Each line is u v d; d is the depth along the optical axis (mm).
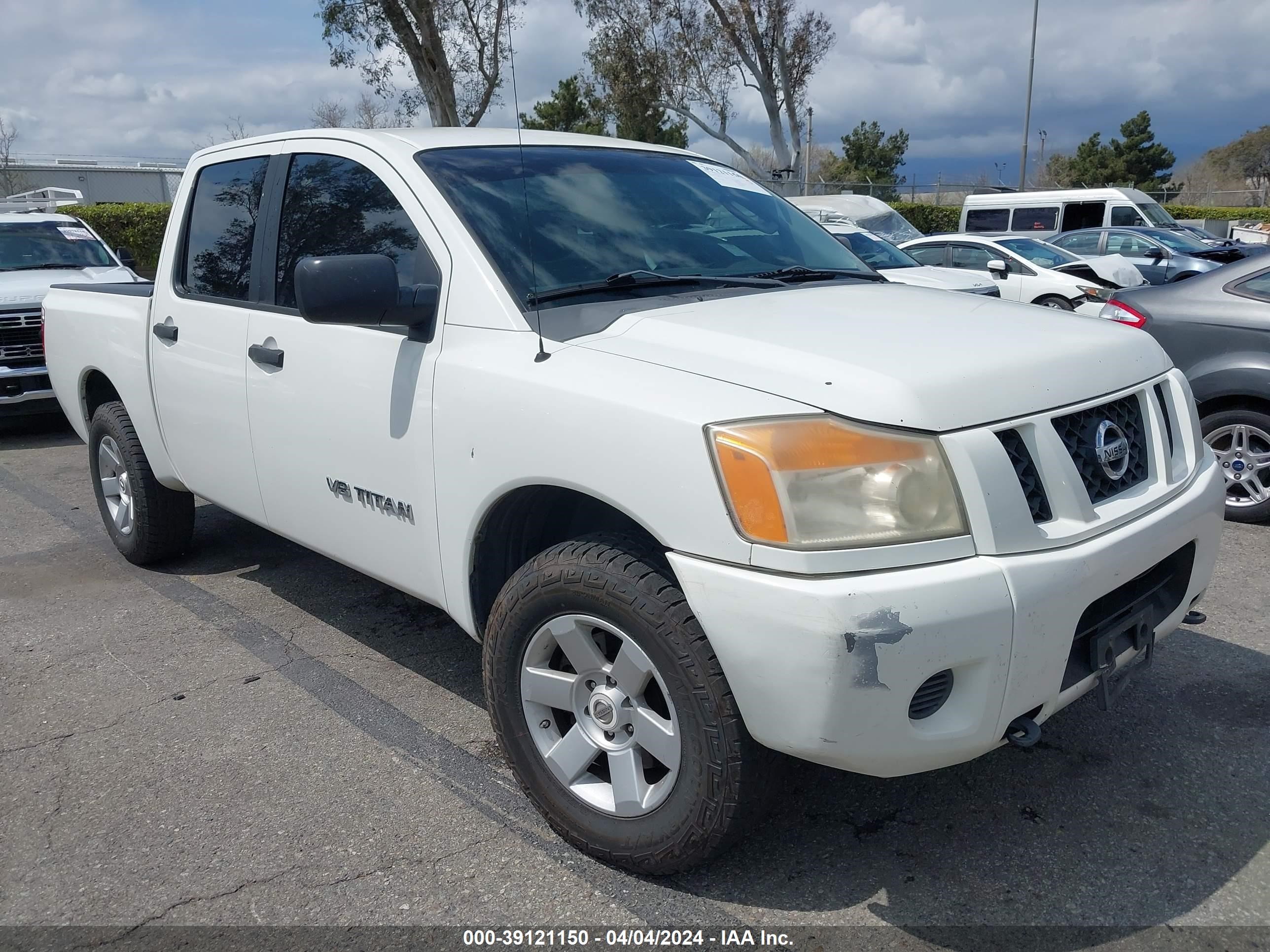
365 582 4742
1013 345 2457
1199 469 2758
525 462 2512
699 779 2273
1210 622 4055
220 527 5637
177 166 32375
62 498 6598
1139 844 2637
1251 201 40031
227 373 3682
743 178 3955
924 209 32188
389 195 3148
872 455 2094
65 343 5066
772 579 2064
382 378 2988
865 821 2758
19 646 4082
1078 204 22266
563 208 3139
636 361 2432
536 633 2574
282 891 2520
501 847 2676
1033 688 2186
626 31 28078
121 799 2947
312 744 3244
